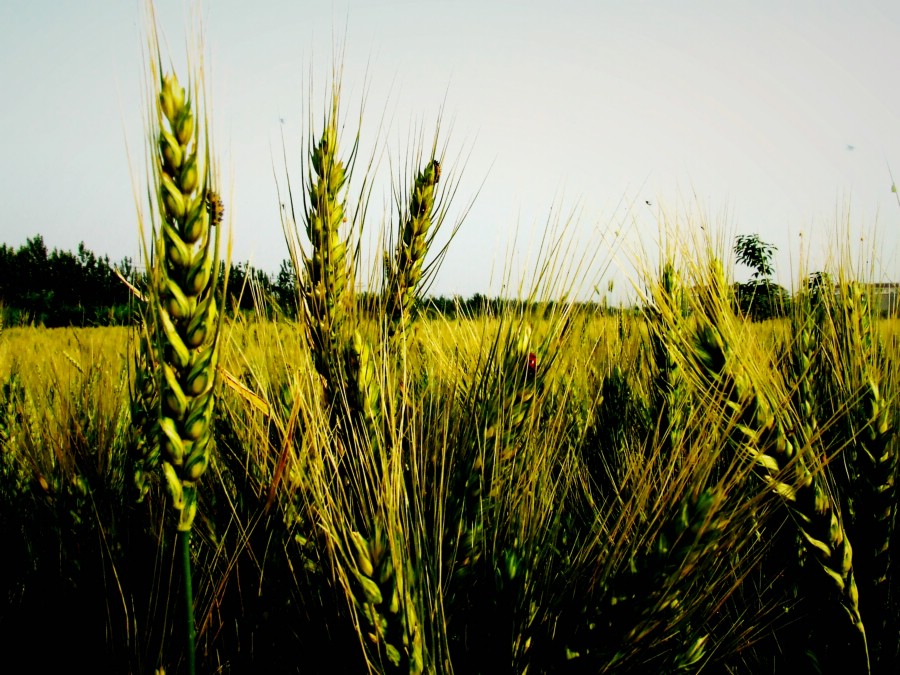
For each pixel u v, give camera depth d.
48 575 2.07
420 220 2.21
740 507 1.37
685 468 1.43
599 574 1.51
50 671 1.87
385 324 1.95
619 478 2.32
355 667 1.55
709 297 1.77
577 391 2.69
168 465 1.20
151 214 1.15
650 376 2.87
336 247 1.83
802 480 1.47
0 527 2.26
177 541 1.89
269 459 1.94
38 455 2.40
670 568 1.23
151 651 1.74
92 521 2.04
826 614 1.61
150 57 1.14
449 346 2.37
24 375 3.08
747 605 1.97
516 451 1.81
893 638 1.65
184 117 1.14
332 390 1.76
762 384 1.66
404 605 1.21
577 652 1.34
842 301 2.19
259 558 1.92
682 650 1.62
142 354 1.83
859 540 1.73
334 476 1.47
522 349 1.76
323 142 1.86
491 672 1.57
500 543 1.79
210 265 1.19
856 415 1.80
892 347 2.20
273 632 1.80
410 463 1.65
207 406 1.22
